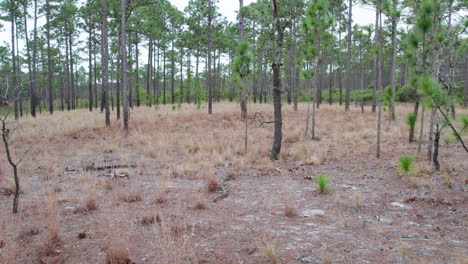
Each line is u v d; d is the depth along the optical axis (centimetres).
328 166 760
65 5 2078
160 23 2462
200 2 1961
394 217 427
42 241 372
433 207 457
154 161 888
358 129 1274
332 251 331
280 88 855
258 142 1109
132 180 688
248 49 961
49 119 1891
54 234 372
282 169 749
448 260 303
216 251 337
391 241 352
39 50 2925
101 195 569
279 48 839
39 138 1248
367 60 1705
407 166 568
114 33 2112
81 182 661
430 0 542
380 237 364
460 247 330
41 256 335
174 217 449
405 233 373
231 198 544
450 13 665
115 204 509
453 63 674
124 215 448
